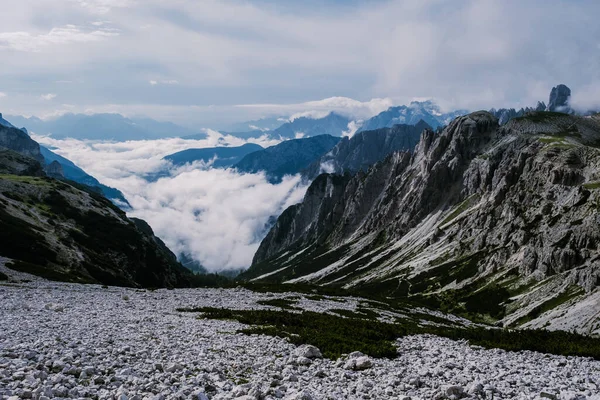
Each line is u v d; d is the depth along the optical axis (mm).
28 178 192375
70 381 16359
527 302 173500
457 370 22828
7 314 33812
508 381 20438
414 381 19891
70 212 166000
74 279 86375
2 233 111062
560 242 189125
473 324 98125
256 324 38219
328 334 31562
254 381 19297
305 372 21781
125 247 159500
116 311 42469
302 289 93000
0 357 18828
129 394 15477
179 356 22750
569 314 144625
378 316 64812
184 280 187750
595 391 18953
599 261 158625
